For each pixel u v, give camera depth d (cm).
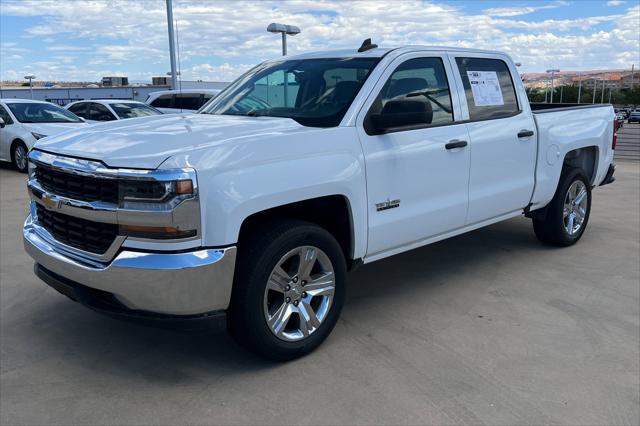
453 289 488
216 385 331
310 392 323
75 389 326
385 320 423
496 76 511
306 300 359
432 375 342
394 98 413
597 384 333
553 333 402
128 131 355
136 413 303
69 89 4684
